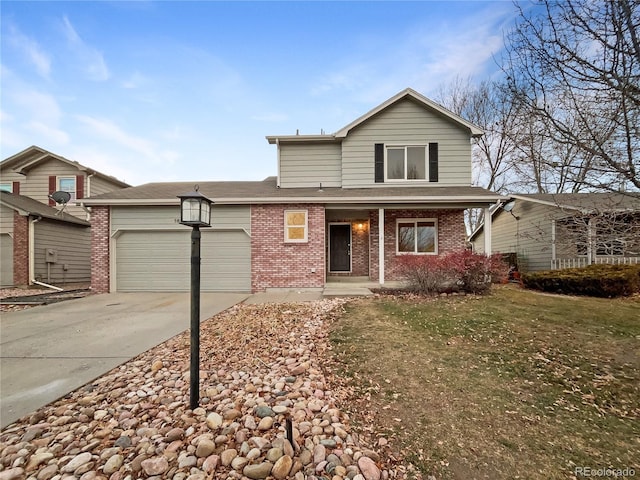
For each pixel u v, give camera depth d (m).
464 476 2.18
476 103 20.23
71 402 3.06
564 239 4.85
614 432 2.68
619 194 3.79
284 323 5.77
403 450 2.44
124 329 5.63
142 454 2.26
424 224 11.34
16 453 2.28
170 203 9.99
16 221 12.33
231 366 3.93
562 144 3.72
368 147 11.65
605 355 4.16
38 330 5.59
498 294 8.40
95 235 10.17
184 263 10.29
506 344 4.59
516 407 3.04
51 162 15.44
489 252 9.95
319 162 12.04
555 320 5.65
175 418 2.75
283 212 10.19
